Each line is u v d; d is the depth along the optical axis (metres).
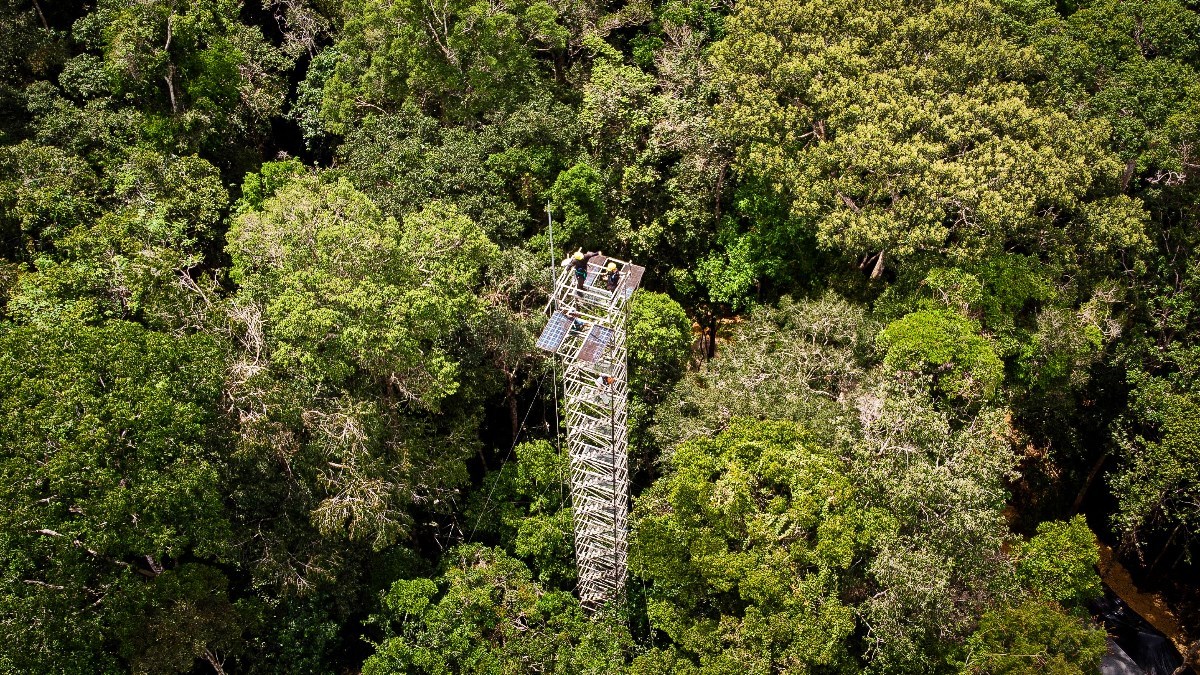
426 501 43.00
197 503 35.03
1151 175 52.59
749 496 37.34
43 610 31.78
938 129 46.91
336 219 40.66
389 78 54.31
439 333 40.12
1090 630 36.16
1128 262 50.25
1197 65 56.12
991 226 44.16
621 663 37.97
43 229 46.59
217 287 42.88
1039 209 49.53
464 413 44.53
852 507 36.91
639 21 60.88
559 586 43.31
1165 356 48.38
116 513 32.44
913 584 34.59
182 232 47.00
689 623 38.00
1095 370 50.78
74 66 54.91
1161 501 45.84
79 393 33.41
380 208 47.22
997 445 40.12
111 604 33.53
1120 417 48.56
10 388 33.78
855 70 49.44
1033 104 50.94
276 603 39.41
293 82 65.00
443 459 42.16
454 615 38.66
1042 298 44.78
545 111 51.03
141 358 35.06
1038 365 45.25
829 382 43.91
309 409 37.97
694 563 36.66
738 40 52.12
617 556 40.44
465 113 53.81
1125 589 51.44
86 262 41.75
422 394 39.19
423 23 52.69
